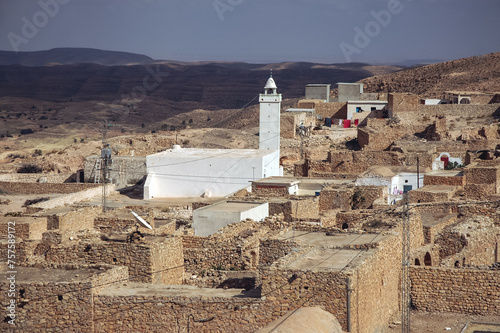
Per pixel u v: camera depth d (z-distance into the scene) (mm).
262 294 39062
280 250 47594
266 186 91562
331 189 82125
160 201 108312
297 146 152750
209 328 39188
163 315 39375
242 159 112438
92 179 125312
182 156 114438
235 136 178000
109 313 39625
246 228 56875
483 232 59156
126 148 147125
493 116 169125
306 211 73125
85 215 66750
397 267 49344
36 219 63844
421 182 92625
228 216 63688
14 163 156375
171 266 46719
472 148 128250
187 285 43344
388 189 91188
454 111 171000
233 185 112500
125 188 120250
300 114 170625
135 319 39500
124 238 48188
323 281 38562
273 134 144375
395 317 47188
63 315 39719
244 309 38969
